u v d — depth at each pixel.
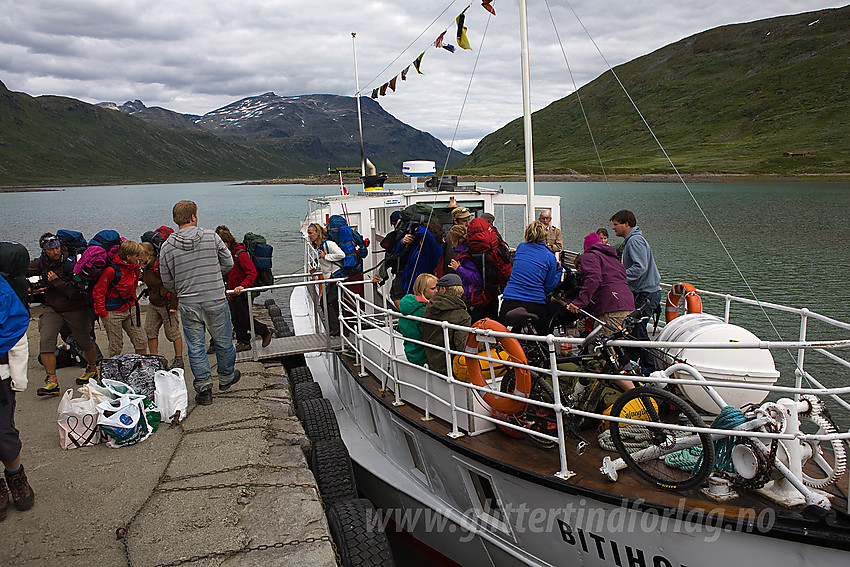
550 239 7.99
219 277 5.91
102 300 6.20
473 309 6.15
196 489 4.42
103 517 4.06
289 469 4.77
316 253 8.62
